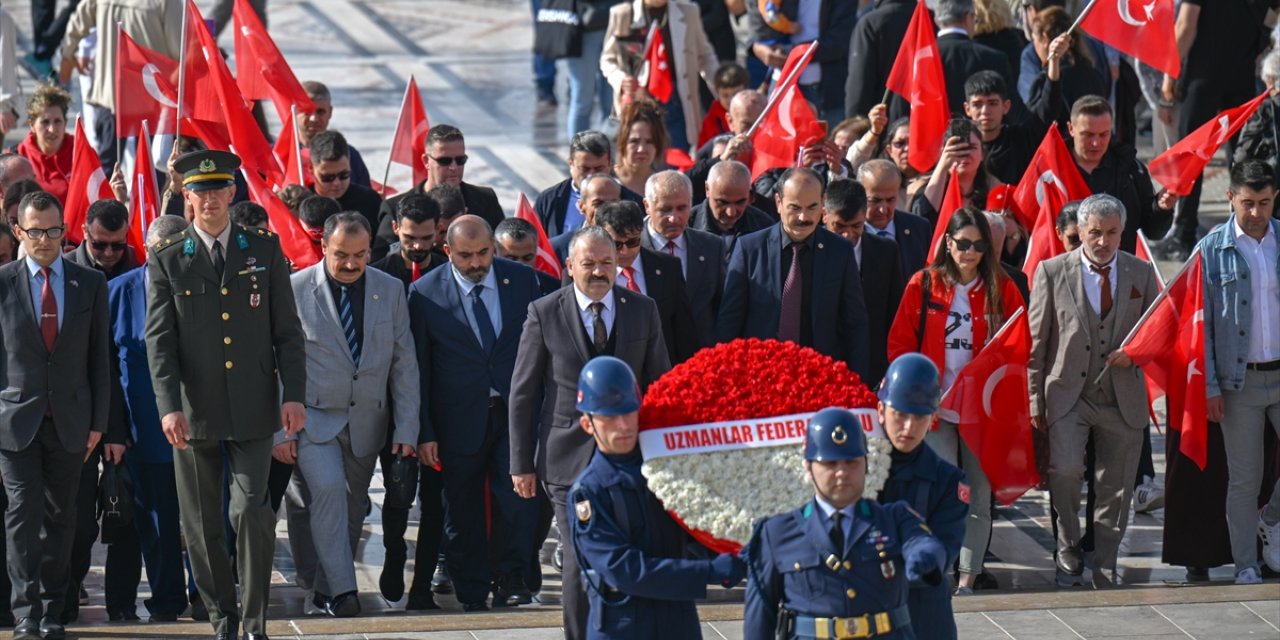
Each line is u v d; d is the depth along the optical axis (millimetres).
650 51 34656
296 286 22188
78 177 26516
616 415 15758
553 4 41188
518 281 22688
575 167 26828
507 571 22719
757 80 41812
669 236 23328
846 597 14828
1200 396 23172
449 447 22375
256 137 26844
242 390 19297
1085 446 23391
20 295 20203
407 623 20484
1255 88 35562
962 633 20219
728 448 15922
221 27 44438
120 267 22766
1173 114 36094
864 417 16109
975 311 22922
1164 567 24891
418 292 22562
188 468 19703
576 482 16172
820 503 15039
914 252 24797
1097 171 26828
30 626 20203
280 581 24219
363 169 31281
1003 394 22719
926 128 27578
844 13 37844
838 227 23609
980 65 30438
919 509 15992
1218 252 23406
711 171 24562
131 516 21500
